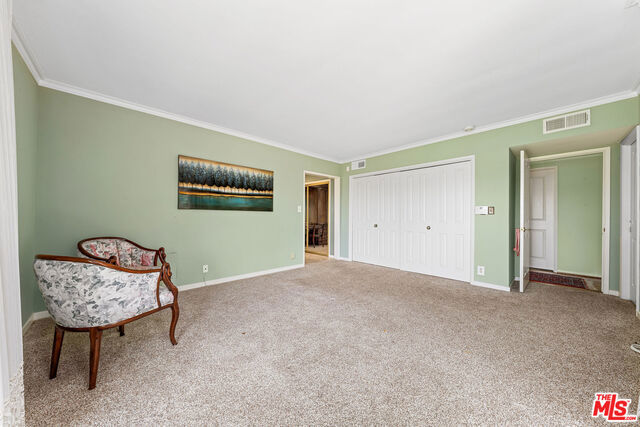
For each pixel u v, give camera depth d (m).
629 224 2.92
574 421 1.19
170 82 2.36
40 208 2.30
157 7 1.48
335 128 3.60
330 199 6.02
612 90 2.47
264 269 4.17
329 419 1.21
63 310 1.42
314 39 1.77
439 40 1.76
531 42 1.78
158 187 3.02
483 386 1.44
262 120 3.31
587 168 4.14
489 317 2.41
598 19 1.55
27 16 1.54
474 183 3.58
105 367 1.61
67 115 2.43
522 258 3.24
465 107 2.87
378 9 1.50
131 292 1.59
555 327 2.19
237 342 1.93
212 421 1.19
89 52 1.92
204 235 3.44
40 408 1.26
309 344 1.91
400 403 1.31
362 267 4.75
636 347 1.83
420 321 2.32
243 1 1.44
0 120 0.89
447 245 3.92
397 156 4.59
